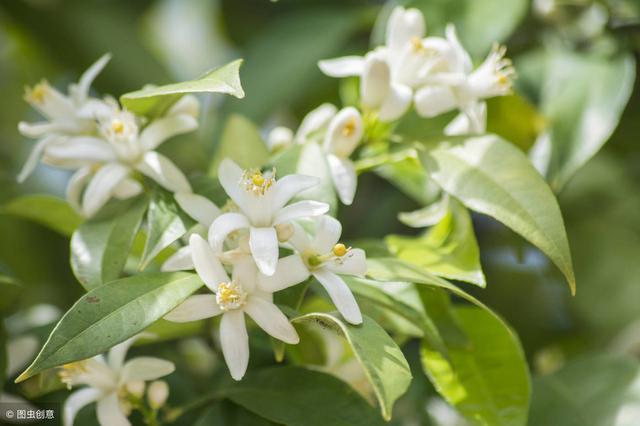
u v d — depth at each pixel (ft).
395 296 1.78
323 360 1.86
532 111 2.00
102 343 1.58
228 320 1.64
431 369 1.81
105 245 1.74
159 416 1.89
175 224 1.70
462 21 2.05
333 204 1.73
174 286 1.63
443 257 1.79
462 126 1.88
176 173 1.76
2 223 2.27
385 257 1.77
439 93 1.83
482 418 1.78
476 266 1.76
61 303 2.28
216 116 2.18
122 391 1.79
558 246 1.71
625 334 2.26
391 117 1.82
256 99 2.20
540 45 2.14
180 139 2.17
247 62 2.23
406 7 2.05
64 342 1.57
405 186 1.98
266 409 1.77
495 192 1.75
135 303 1.61
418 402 2.05
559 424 1.91
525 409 1.78
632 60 2.05
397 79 1.84
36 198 1.92
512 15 2.04
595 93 2.02
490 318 1.83
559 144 1.99
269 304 1.65
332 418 1.75
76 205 1.85
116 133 1.78
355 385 1.86
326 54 2.23
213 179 1.77
